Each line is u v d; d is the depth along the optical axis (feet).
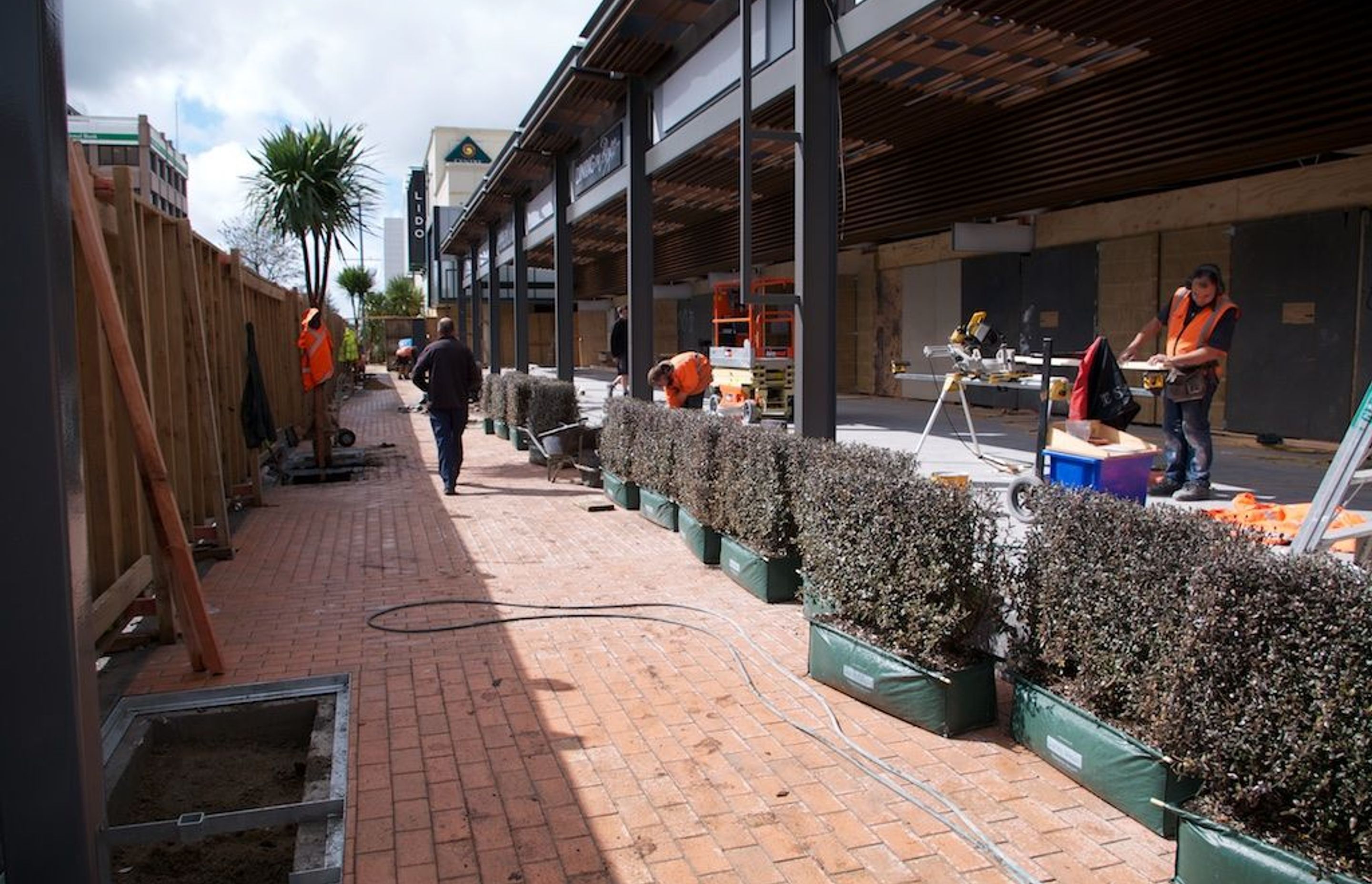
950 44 27.45
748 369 50.52
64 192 6.98
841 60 22.61
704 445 22.18
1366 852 8.23
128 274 18.11
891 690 13.43
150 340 20.44
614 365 123.75
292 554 24.14
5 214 6.59
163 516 14.84
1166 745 9.93
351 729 13.26
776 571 19.06
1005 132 35.29
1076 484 21.68
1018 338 54.13
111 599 15.93
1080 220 49.14
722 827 10.67
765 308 51.44
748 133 22.90
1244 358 40.96
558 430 35.73
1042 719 12.08
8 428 6.68
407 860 10.04
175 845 10.97
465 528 27.17
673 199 54.70
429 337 146.10
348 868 9.91
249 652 16.56
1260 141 26.68
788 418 50.52
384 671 15.55
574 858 10.07
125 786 11.99
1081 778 11.38
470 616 18.51
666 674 15.30
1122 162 30.99
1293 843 8.69
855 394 70.95
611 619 18.21
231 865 10.55
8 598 6.77
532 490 34.01
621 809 11.07
